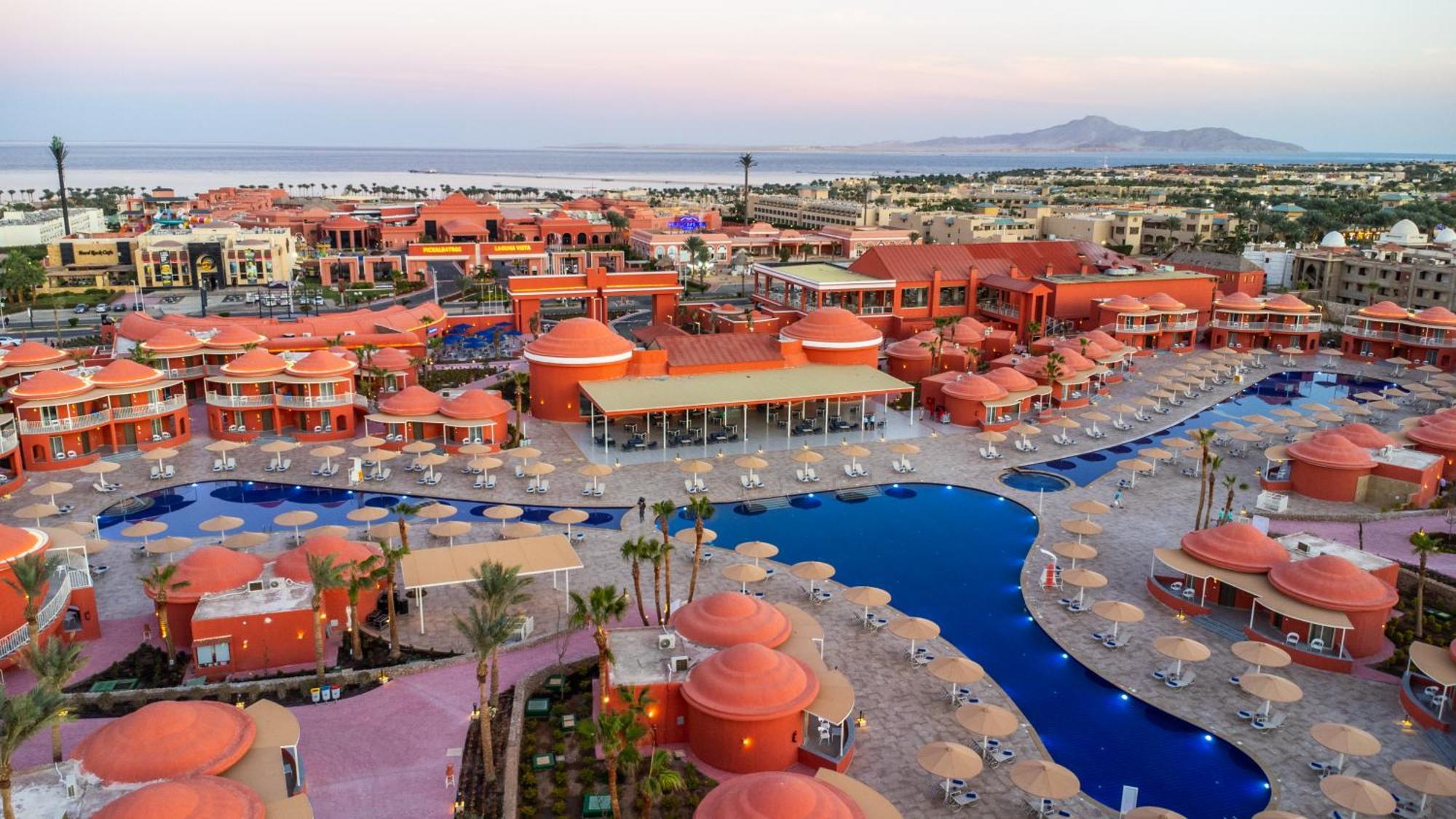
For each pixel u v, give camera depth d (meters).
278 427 85.06
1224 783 39.53
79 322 142.88
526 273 187.88
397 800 37.28
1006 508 71.38
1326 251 164.12
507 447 83.31
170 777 33.62
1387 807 34.25
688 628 44.88
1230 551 54.38
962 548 63.78
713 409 93.38
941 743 37.56
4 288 149.50
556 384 90.62
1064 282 125.75
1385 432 86.88
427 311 122.31
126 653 48.31
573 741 41.25
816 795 31.92
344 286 175.25
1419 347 117.88
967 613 54.44
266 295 165.25
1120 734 42.97
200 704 37.12
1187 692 46.06
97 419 77.88
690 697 39.94
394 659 47.44
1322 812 37.12
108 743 34.62
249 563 51.56
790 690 39.81
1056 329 124.69
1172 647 45.97
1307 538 58.34
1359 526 66.38
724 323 124.19
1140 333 122.69
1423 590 52.66
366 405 88.44
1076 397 99.62
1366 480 70.94
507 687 45.53
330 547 51.84
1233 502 72.12
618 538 63.94
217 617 46.19
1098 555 62.06
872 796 34.34
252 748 35.91
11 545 45.53
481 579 41.81
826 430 86.75
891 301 129.12
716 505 70.81
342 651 48.31
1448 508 67.81
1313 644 48.84
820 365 97.75
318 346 100.25
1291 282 164.88
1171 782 39.56
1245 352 123.31
